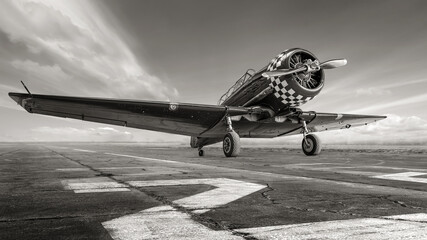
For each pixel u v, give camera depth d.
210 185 2.84
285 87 8.97
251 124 10.32
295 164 5.99
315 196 2.29
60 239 1.23
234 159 8.15
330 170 4.57
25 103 7.89
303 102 9.37
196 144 14.90
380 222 1.50
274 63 9.23
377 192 2.49
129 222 1.50
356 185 2.92
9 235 1.29
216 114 9.48
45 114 8.84
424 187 2.81
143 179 3.30
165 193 2.39
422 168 4.94
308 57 9.30
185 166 5.29
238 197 2.22
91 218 1.58
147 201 2.05
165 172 4.13
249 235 1.27
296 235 1.27
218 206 1.90
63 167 4.98
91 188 2.65
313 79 9.38
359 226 1.42
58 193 2.39
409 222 1.51
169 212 1.73
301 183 3.04
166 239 1.22
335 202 2.05
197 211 1.76
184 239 1.22
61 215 1.65
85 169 4.58
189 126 10.69
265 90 9.38
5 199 2.13
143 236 1.26
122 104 8.27
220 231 1.34
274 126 10.80
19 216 1.63
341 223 1.48
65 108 8.45
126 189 2.59
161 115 9.40
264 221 1.53
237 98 10.64
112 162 6.34
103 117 9.52
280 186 2.81
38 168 4.76
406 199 2.18
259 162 6.61
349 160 7.41
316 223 1.48
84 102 7.88
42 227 1.41
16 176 3.62
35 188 2.64
